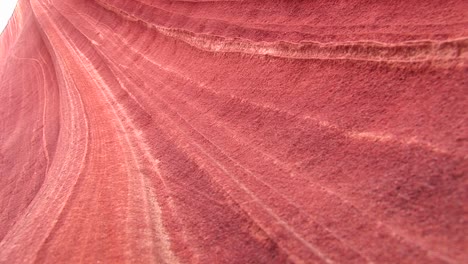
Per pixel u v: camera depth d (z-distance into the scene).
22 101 15.31
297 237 3.90
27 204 7.77
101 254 4.44
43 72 15.78
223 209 4.73
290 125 5.32
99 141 7.45
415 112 4.21
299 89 5.70
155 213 5.10
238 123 6.02
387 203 3.68
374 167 4.07
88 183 6.00
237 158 5.38
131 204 5.25
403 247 3.28
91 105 9.43
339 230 3.73
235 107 6.35
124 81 9.73
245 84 6.59
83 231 4.88
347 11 5.90
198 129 6.42
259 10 7.52
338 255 3.53
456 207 3.27
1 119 15.50
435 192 3.47
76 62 13.23
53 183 6.56
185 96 7.52
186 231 4.67
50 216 5.37
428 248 3.15
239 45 7.29
